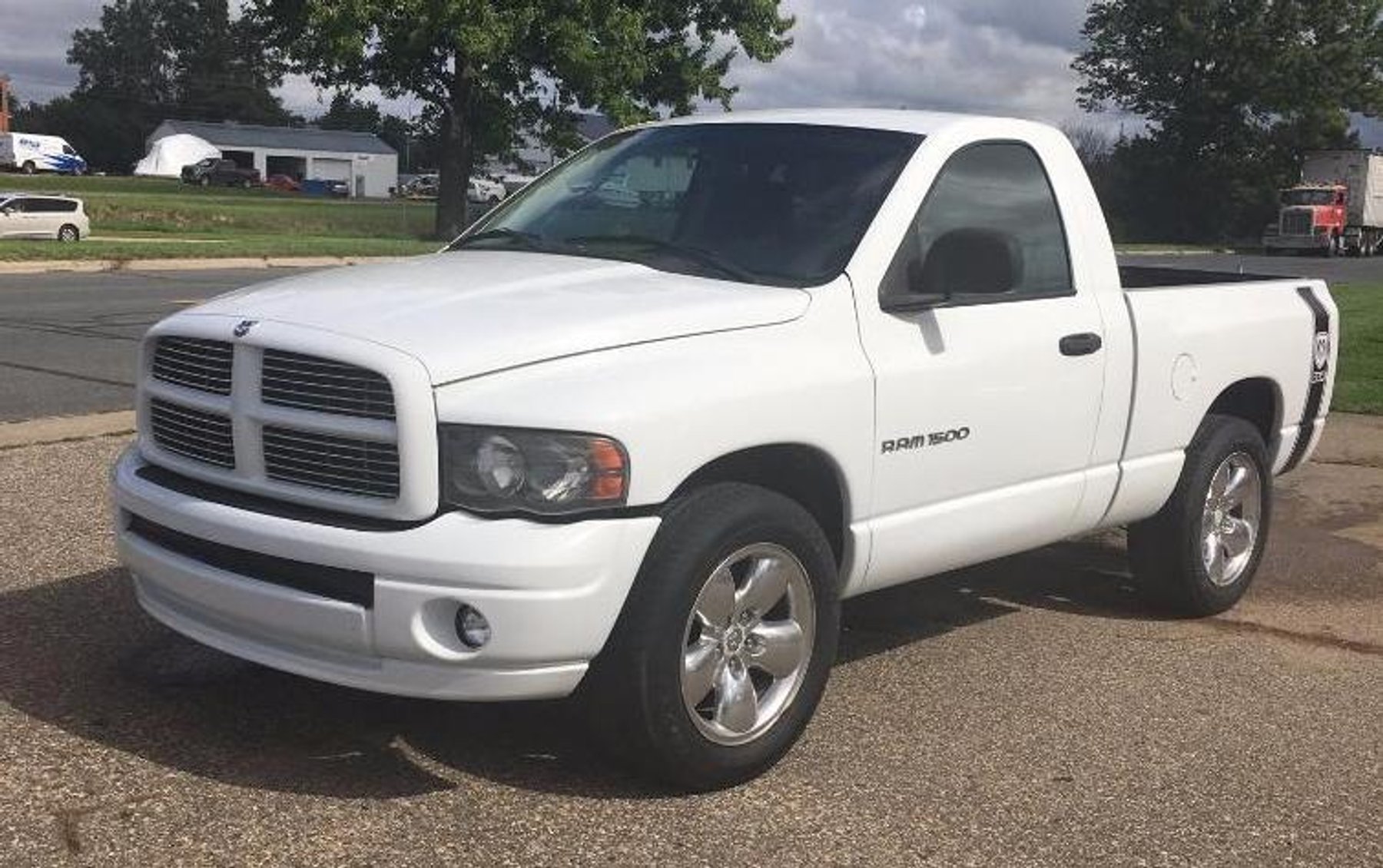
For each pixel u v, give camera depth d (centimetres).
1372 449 994
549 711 453
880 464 440
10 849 346
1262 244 6259
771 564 408
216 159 9675
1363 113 6794
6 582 562
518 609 355
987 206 498
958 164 489
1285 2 6550
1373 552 731
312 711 444
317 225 4653
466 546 354
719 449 388
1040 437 500
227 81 15150
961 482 473
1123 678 525
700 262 454
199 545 397
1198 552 591
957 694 497
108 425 905
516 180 7519
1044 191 522
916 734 456
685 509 387
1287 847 386
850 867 360
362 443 368
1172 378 561
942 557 476
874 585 459
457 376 363
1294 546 739
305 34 3647
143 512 409
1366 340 1620
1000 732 462
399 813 377
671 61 3938
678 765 389
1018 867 366
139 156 14525
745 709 403
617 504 366
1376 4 6575
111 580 571
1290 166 6831
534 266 452
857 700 487
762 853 365
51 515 667
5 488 720
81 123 14138
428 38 3534
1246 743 463
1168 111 6869
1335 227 5728
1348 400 1181
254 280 2350
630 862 357
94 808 370
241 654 393
